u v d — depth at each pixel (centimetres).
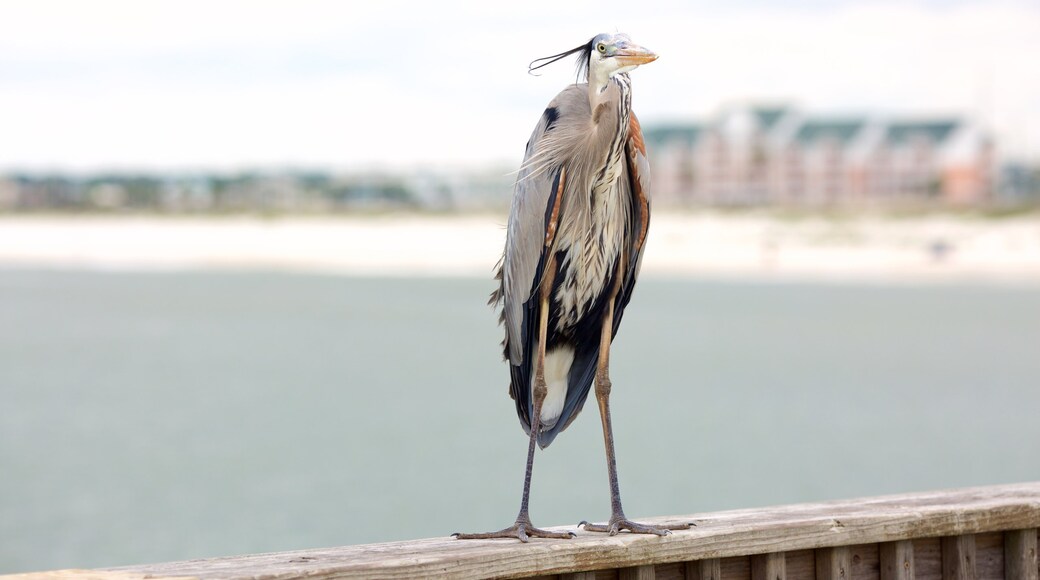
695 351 3788
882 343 3947
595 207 457
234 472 1894
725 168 12050
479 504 1645
